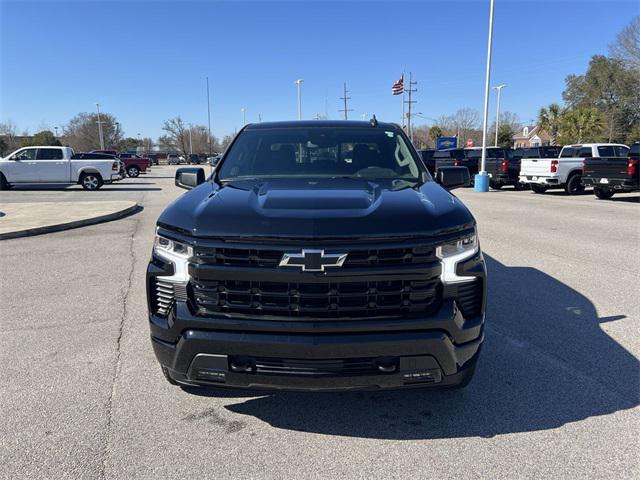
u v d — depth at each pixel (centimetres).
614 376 368
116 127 9375
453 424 307
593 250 809
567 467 263
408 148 423
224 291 267
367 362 264
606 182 1641
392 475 259
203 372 274
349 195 302
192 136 10950
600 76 6594
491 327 465
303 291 259
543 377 367
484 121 2138
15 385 358
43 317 501
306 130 436
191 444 287
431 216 274
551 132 6850
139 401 336
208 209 284
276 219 265
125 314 511
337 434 298
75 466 266
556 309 515
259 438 294
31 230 984
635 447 280
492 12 2055
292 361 262
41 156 2170
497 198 1775
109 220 1212
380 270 258
